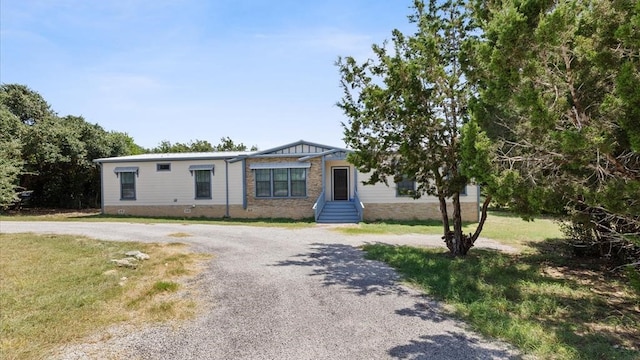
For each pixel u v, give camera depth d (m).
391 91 8.65
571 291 6.39
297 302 5.72
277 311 5.31
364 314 5.16
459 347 4.04
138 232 13.71
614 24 4.30
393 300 5.79
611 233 6.45
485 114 6.83
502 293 6.10
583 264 8.84
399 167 9.41
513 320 4.78
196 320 4.96
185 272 7.61
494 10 5.76
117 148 29.41
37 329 4.55
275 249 10.32
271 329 4.63
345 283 6.80
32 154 24.50
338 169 20.52
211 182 20.38
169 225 16.17
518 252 10.51
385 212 19.02
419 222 17.84
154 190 21.00
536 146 5.30
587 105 5.01
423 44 8.46
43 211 24.84
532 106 4.61
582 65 4.85
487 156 5.78
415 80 8.23
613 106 4.09
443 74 8.17
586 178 5.33
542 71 4.75
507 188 5.49
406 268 7.85
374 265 8.32
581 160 4.69
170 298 5.93
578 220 6.75
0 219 19.23
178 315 5.15
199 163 20.45
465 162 6.45
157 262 8.49
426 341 4.22
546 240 12.73
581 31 4.77
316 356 3.86
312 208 19.39
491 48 5.38
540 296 5.96
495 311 5.12
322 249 10.36
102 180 21.62
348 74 9.41
